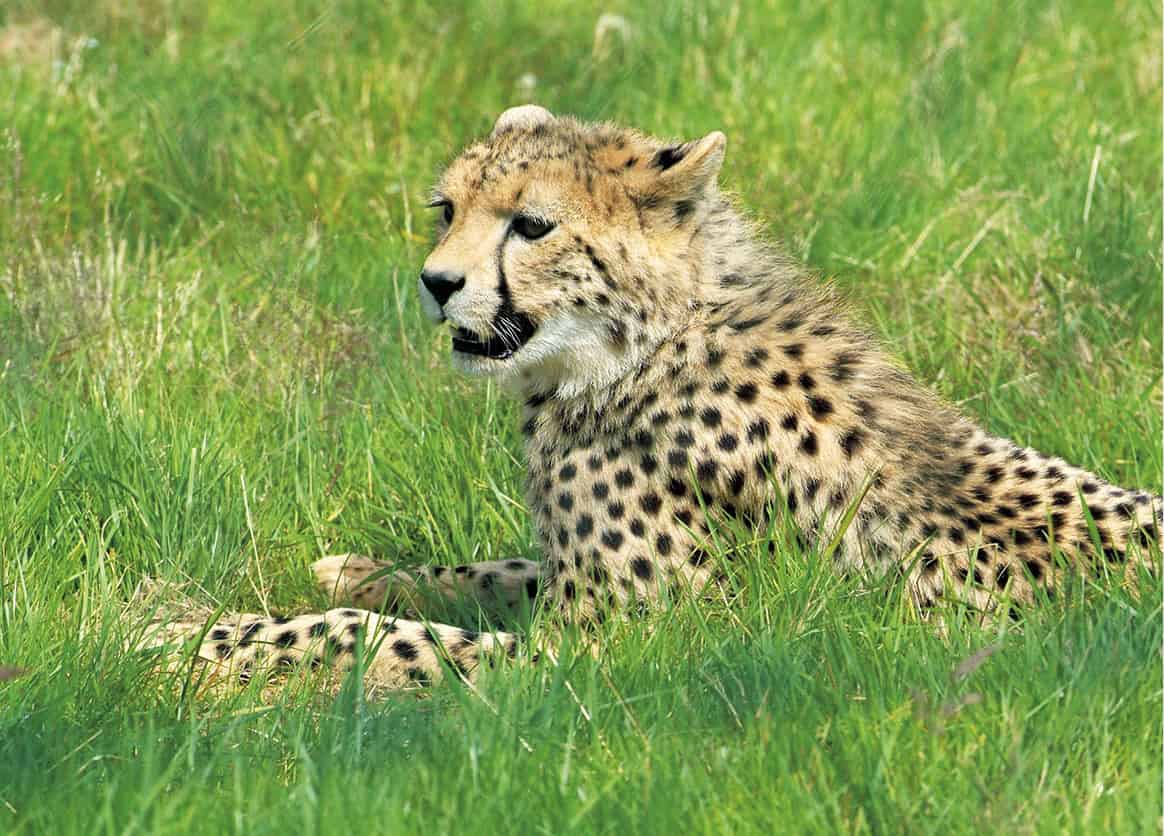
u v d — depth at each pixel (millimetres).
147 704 8094
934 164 15062
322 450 11016
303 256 13188
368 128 15156
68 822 6621
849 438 8805
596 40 16906
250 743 7641
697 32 17375
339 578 9820
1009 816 6512
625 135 9172
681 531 8852
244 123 15312
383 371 11828
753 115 15711
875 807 6641
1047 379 11953
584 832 6547
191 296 12453
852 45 17438
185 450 10398
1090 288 12695
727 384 8828
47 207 13898
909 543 8750
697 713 7551
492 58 16828
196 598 9695
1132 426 11078
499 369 8914
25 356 11547
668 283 8867
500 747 7094
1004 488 8953
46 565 9336
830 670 7707
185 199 14477
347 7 17438
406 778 6922
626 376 8930
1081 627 7848
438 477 10664
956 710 7129
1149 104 16141
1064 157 14922
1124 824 6527
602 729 7410
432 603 9914
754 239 9398
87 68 16656
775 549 8781
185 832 6512
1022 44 17297
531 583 10133
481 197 8844
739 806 6750
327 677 8477
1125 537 8727
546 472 9188
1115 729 7195
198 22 17828
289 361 11773
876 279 13305
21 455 10289
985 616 8445
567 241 8734
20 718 7656
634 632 8289
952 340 12266
